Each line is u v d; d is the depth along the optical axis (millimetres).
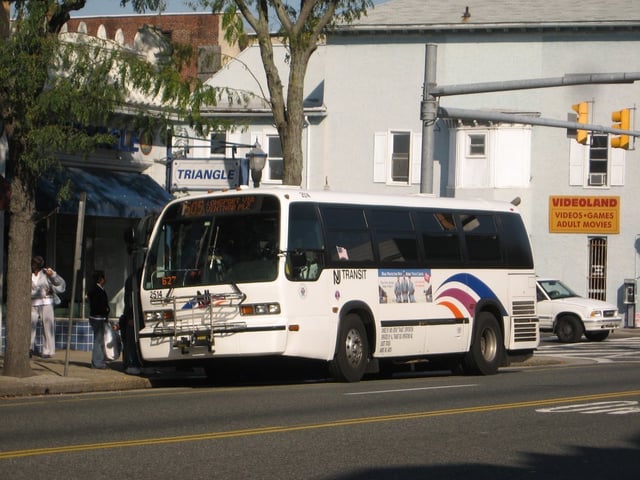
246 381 25984
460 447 13484
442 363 28719
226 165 32438
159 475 11172
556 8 56562
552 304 44000
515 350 29000
